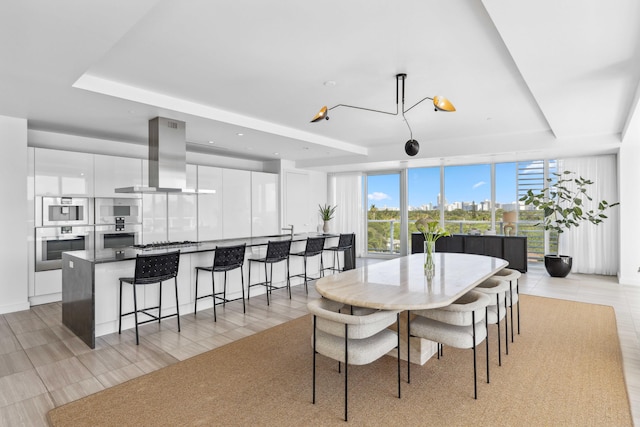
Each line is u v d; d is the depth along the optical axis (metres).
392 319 2.29
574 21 2.16
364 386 2.52
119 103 3.74
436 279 2.87
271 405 2.28
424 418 2.14
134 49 2.80
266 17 2.34
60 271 4.83
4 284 4.24
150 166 4.41
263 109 4.48
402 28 2.49
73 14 2.03
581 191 6.12
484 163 7.62
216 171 6.55
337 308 2.72
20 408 2.27
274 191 7.75
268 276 5.33
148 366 2.85
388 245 8.98
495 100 4.15
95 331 3.42
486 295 2.54
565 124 4.84
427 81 3.52
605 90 3.43
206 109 4.34
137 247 4.41
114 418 2.14
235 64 3.09
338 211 9.34
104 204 5.18
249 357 3.01
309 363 2.90
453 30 2.52
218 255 4.05
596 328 3.70
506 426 2.05
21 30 2.21
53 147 5.02
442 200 8.23
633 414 2.17
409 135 6.16
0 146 4.16
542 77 3.10
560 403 2.29
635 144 5.53
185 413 2.19
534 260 7.32
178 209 5.97
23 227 4.34
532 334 3.54
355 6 2.21
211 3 2.17
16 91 3.36
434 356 3.02
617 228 6.40
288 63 3.08
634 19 2.12
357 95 3.94
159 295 3.75
